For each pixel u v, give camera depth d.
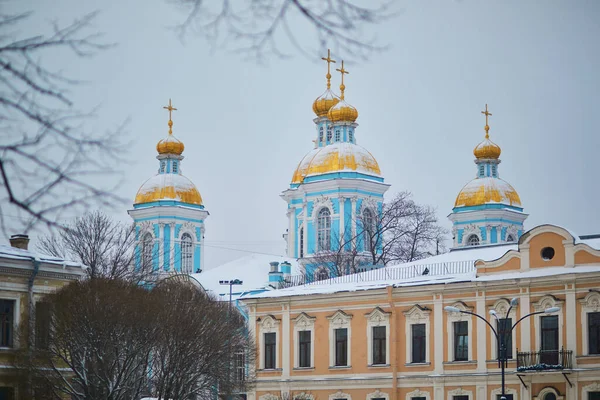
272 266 144.00
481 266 96.38
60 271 89.12
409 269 106.00
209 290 138.25
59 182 17.59
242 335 102.69
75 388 88.50
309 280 156.62
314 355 105.12
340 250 162.00
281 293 109.50
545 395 90.06
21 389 83.25
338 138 183.25
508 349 92.88
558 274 90.38
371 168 178.12
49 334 85.00
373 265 149.38
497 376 92.69
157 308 87.19
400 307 100.25
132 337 84.88
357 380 101.25
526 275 92.69
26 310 86.00
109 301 84.25
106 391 84.25
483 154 198.50
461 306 96.00
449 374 95.88
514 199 195.38
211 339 92.38
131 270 126.88
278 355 107.62
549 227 92.00
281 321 108.06
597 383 87.00
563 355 88.88
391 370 99.25
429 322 97.94
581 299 89.06
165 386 88.75
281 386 106.69
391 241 166.38
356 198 174.12
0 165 17.19
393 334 99.69
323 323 104.94
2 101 17.23
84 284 86.25
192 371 90.88
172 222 195.00
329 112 183.50
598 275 88.19
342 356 103.50
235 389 101.00
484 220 192.25
